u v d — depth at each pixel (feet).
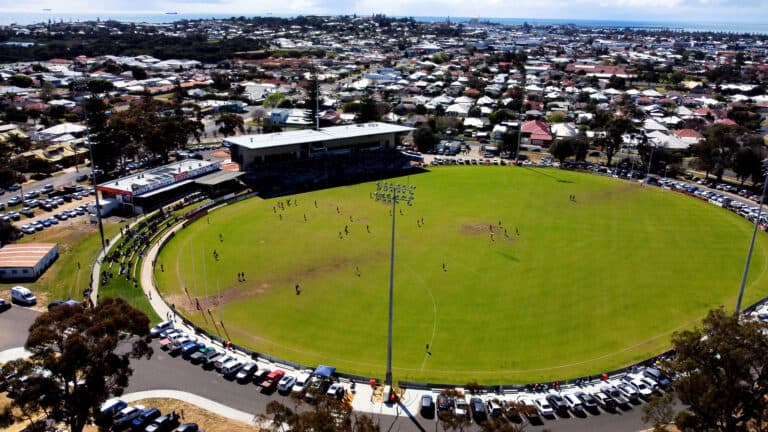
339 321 262.26
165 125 536.01
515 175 547.49
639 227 403.13
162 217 396.16
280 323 259.19
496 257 342.03
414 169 562.25
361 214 418.31
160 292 285.84
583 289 301.02
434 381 216.33
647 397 203.31
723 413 157.69
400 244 359.25
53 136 605.31
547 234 384.68
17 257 303.68
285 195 463.42
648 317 272.10
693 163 553.64
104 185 422.82
